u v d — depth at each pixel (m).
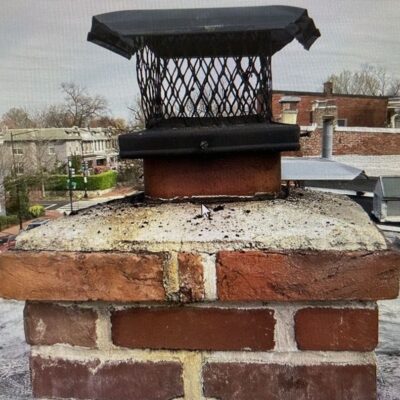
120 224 0.75
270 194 0.85
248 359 0.73
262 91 0.84
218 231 0.71
